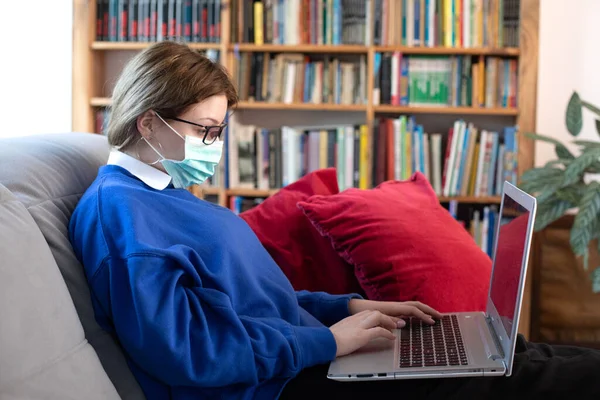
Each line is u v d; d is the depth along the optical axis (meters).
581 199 2.85
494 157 3.27
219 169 3.27
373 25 3.22
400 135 3.25
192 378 1.21
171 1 3.26
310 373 1.40
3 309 0.97
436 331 1.57
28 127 3.47
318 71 3.28
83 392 1.07
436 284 1.85
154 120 1.41
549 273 3.17
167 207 1.36
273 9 3.26
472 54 3.29
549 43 3.42
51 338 1.05
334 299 1.71
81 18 3.26
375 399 1.36
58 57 3.44
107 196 1.29
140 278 1.19
